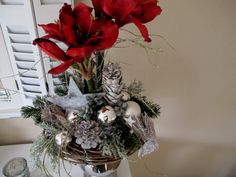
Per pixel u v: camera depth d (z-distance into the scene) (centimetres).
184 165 126
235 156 125
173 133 113
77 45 47
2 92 87
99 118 60
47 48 49
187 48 89
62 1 71
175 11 81
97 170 73
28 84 85
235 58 93
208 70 95
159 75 94
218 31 86
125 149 63
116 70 58
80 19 51
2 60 80
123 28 82
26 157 95
